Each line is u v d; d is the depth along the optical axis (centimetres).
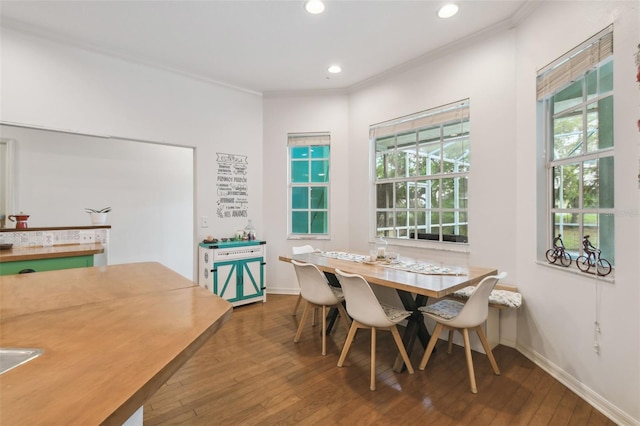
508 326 284
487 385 221
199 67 372
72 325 103
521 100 272
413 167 374
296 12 270
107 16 275
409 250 366
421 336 278
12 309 119
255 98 445
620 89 183
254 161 445
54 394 65
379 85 399
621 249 182
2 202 394
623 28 181
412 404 198
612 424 181
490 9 267
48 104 301
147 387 70
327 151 455
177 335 96
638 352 172
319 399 203
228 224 420
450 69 328
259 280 413
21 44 288
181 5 260
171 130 374
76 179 446
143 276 173
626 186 179
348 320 303
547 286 244
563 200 245
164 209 525
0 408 60
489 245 298
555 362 234
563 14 228
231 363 250
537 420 184
